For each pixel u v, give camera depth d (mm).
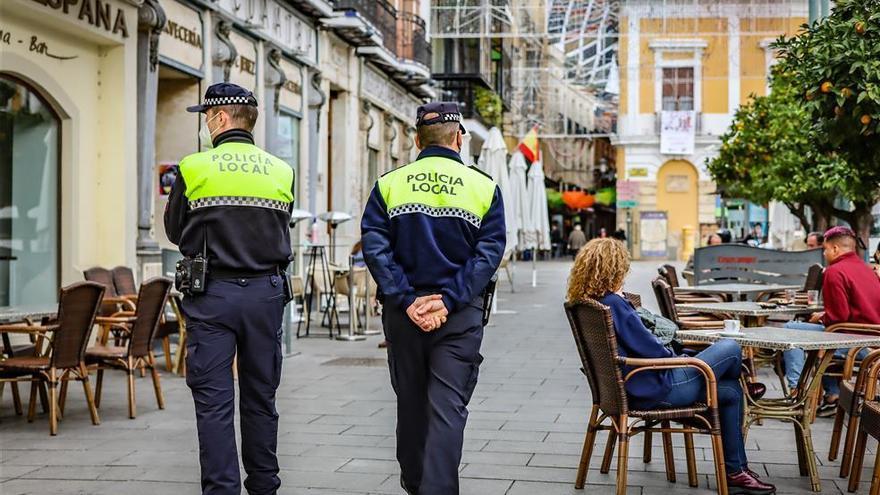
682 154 56500
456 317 5820
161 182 17781
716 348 6742
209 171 6184
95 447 8508
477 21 40031
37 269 14336
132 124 15391
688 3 52812
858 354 9102
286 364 14203
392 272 5797
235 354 6359
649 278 37625
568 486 7191
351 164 27359
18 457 8125
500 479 7391
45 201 14422
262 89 20703
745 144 26625
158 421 9711
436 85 37688
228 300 6113
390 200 5941
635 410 6508
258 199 6230
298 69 23016
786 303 12141
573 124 55562
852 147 9648
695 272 15641
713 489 7090
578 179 71562
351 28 24812
